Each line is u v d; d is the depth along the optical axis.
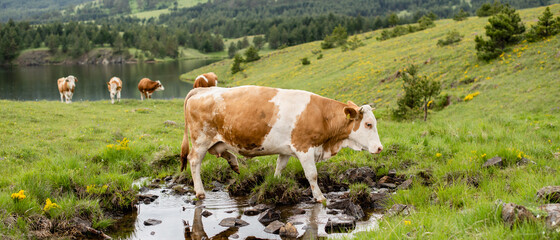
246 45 173.88
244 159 8.87
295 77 54.12
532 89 22.83
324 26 155.00
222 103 6.89
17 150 10.78
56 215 5.61
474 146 8.98
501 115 18.28
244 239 5.28
